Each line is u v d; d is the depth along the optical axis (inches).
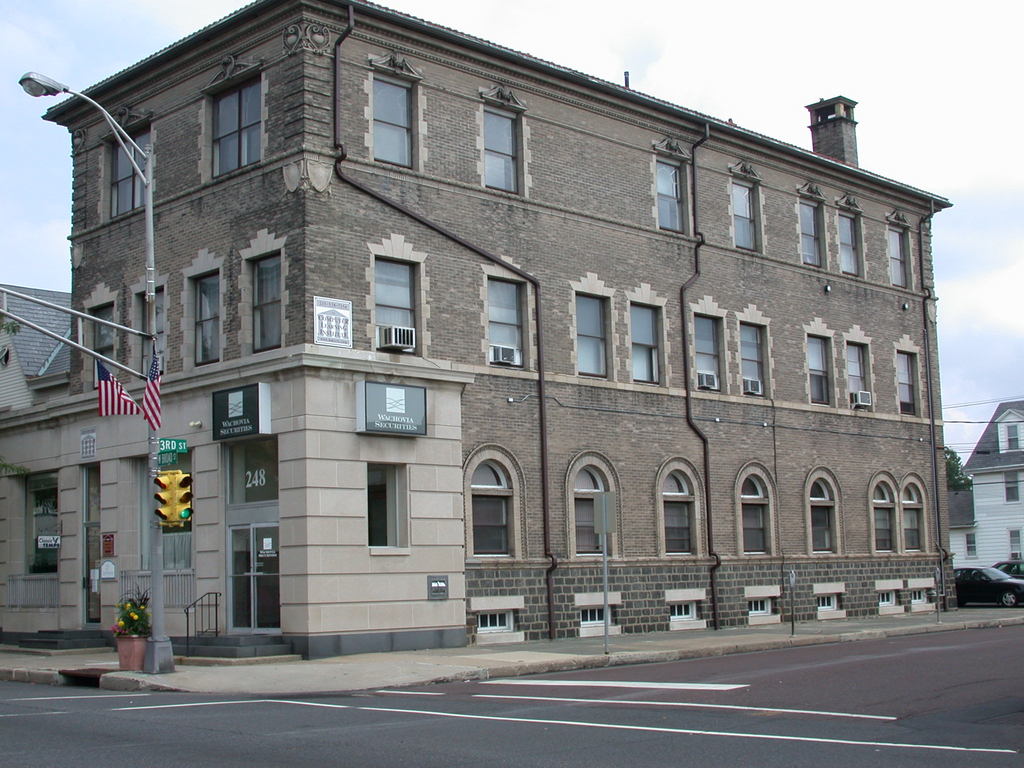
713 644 1008.2
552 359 1133.1
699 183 1306.6
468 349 1064.2
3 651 1112.2
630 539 1177.4
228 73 1050.7
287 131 992.2
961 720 555.2
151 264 866.8
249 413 964.6
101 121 1195.3
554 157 1165.1
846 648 999.0
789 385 1380.4
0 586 1254.9
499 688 743.7
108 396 921.5
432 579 995.3
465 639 1015.6
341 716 604.1
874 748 473.1
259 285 1019.3
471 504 1050.1
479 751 474.9
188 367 1058.1
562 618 1103.6
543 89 1160.8
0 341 1421.0
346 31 1010.7
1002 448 2677.2
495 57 1114.1
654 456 1212.5
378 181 1020.5
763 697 647.1
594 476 1163.9
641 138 1252.5
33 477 1250.0
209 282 1066.1
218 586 996.6
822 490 1416.1
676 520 1240.2
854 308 1486.2
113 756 470.3
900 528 1508.4
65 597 1165.7
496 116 1132.5
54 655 1037.8
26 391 1357.0
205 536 1011.3
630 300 1215.6
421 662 856.3
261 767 439.5
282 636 933.2
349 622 937.5
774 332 1369.3
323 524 932.0
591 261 1181.7
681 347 1259.8
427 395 1013.2
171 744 504.1
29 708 661.9
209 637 957.2
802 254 1429.6
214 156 1073.5
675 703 630.5
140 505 1112.8
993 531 2655.0
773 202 1395.2
